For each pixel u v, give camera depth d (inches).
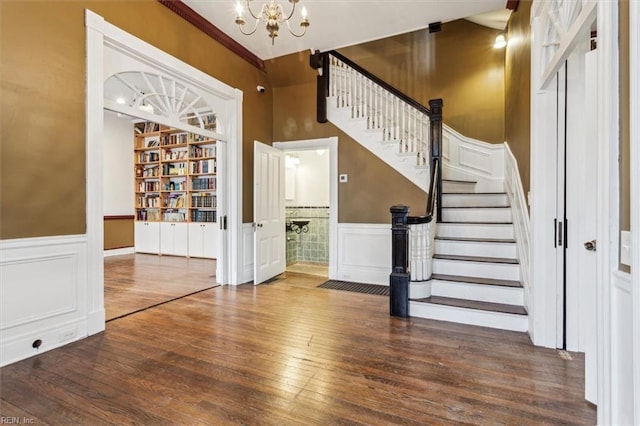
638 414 43.7
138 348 94.9
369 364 85.6
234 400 69.6
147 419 63.2
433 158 158.6
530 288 101.6
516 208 133.5
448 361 87.1
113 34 109.5
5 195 84.9
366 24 153.9
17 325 87.0
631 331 46.5
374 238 176.9
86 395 71.1
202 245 255.3
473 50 197.2
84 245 102.7
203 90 154.8
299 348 95.2
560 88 92.5
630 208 45.8
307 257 251.6
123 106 117.0
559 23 78.9
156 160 280.4
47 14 92.7
